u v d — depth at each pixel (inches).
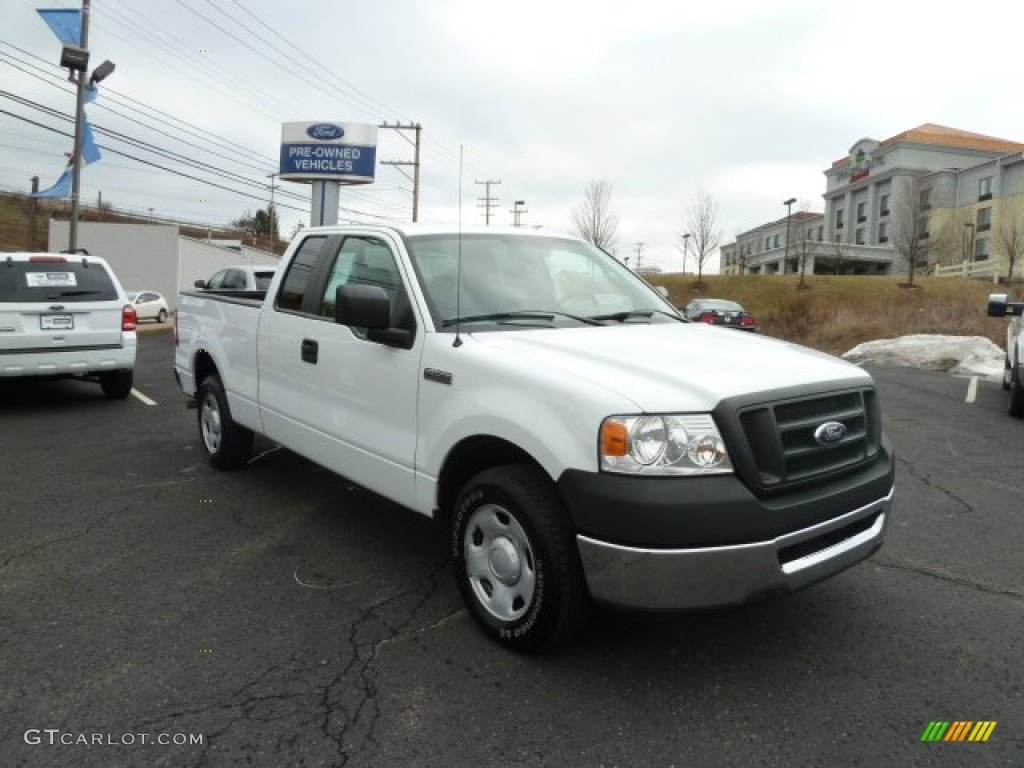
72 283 352.5
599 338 138.6
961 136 2947.8
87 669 121.7
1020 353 352.8
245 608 144.5
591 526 109.6
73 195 807.1
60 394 399.9
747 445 110.0
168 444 280.8
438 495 139.5
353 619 140.3
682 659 127.0
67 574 159.8
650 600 107.3
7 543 177.5
